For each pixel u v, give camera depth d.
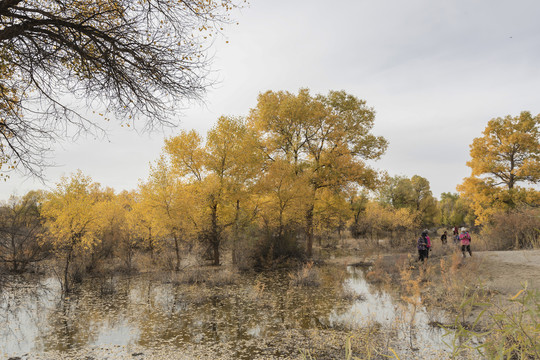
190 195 20.25
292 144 26.84
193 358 6.86
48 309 11.18
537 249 15.29
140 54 4.67
